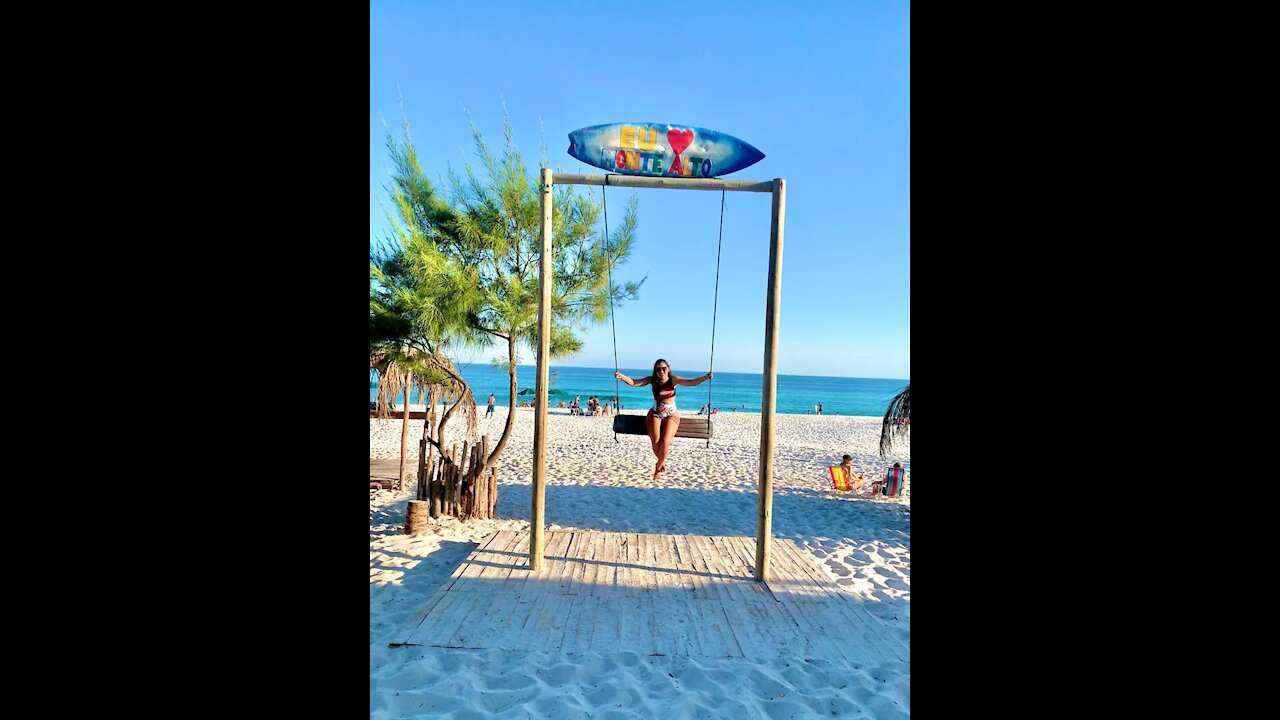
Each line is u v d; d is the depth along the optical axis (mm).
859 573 6938
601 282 8688
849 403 58062
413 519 7809
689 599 5195
